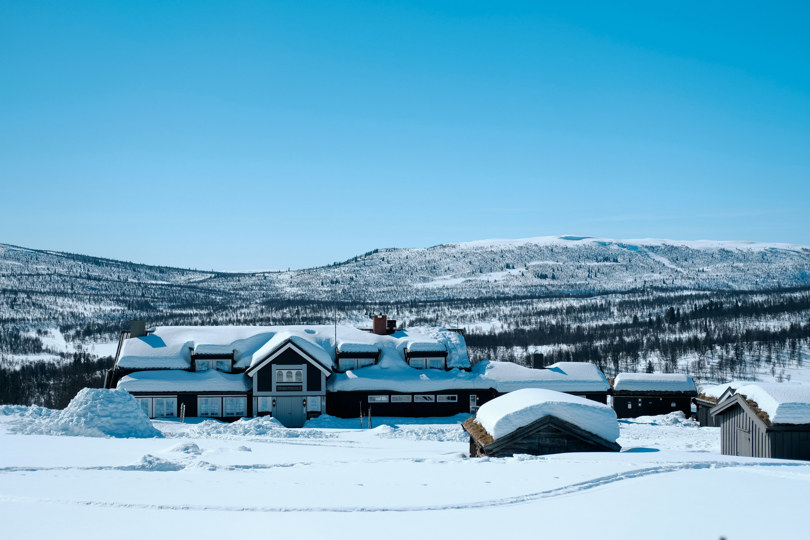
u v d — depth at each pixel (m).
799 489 16.41
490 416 25.78
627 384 59.00
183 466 20.38
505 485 17.27
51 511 14.20
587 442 24.36
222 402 52.16
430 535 12.95
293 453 25.03
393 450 28.80
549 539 12.71
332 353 57.59
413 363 56.91
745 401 27.41
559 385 55.44
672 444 34.47
